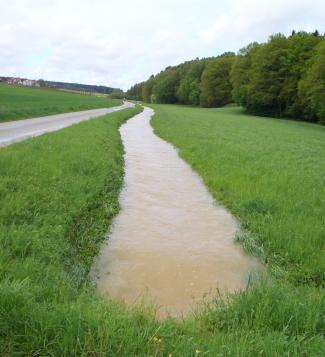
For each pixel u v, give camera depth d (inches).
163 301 205.8
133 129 1223.5
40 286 172.7
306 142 984.9
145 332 139.9
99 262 251.0
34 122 961.5
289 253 261.1
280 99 2314.2
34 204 290.8
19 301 142.0
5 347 126.0
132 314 159.6
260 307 167.3
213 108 3346.5
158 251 272.1
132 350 131.0
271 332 152.9
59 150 498.9
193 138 897.5
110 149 638.5
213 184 463.2
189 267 249.1
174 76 5059.1
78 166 439.2
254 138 992.9
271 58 2305.6
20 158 405.4
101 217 327.0
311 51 2127.2
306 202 364.2
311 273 235.6
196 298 210.2
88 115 1374.3
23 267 191.6
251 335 147.6
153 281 228.5
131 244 282.2
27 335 129.8
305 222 309.1
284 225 302.7
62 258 236.2
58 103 2000.5
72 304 154.2
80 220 307.4
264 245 282.8
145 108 3346.5
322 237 279.4
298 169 541.3
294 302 170.4
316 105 1793.8
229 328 156.9
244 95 2588.6
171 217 350.0
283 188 413.7
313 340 146.9
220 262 258.8
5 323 131.8
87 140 625.0
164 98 5132.9
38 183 339.0
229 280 234.1
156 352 129.2
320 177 492.7
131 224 325.4
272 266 250.2
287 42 2304.4
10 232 232.1
